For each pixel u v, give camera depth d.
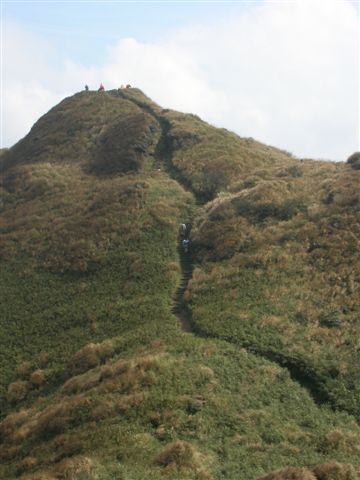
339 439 20.59
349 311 30.72
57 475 18.20
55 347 33.56
